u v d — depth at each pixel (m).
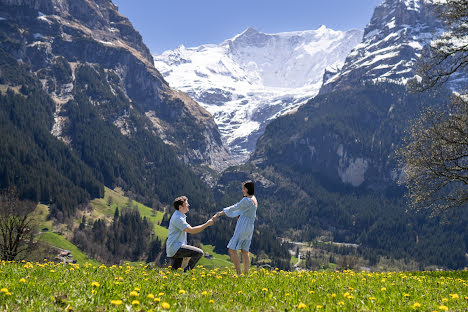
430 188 24.91
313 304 6.31
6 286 6.36
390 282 10.24
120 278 8.16
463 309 6.48
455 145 23.70
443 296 7.82
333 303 6.48
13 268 9.63
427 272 18.84
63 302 5.58
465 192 24.95
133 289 6.74
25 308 5.17
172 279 8.69
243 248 10.91
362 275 12.34
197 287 7.66
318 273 12.85
